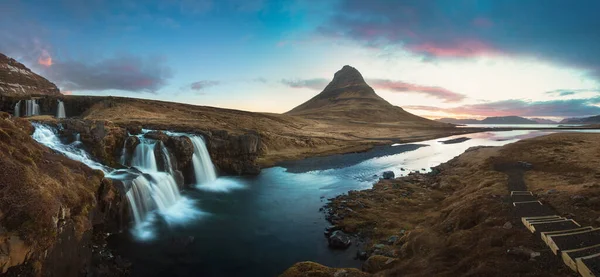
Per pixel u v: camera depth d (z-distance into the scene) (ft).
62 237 51.31
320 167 205.77
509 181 97.86
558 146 181.57
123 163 127.13
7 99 269.64
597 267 35.09
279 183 156.97
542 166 123.75
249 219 101.96
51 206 49.26
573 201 64.23
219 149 178.29
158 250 78.48
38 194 48.39
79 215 61.11
